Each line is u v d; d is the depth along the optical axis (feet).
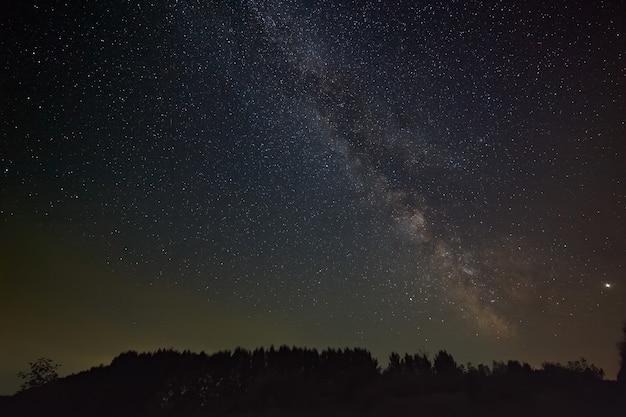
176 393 106.63
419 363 110.93
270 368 117.80
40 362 109.91
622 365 79.51
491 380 90.68
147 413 96.89
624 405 68.23
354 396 97.55
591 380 81.56
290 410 93.25
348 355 122.21
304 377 111.86
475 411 77.46
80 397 102.01
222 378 114.21
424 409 82.48
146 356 127.85
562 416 68.69
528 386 83.41
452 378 97.25
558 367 89.35
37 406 96.73
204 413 96.12
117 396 104.22
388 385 99.81
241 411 95.50
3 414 91.61
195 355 128.77
